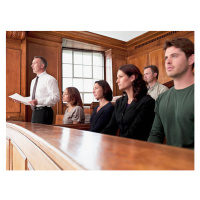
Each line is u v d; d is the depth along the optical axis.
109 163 0.37
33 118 3.09
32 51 5.77
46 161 0.62
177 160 0.37
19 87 5.31
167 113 1.27
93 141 0.61
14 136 1.46
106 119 2.22
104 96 2.37
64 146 0.54
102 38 7.23
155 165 0.34
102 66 7.89
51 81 3.21
